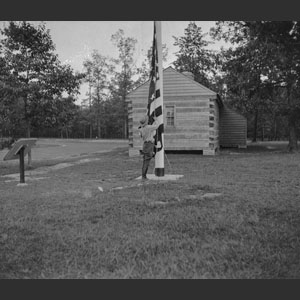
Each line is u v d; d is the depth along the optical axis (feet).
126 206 18.51
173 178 30.14
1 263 11.04
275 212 17.12
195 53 125.49
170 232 13.78
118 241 12.74
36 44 42.09
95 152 74.74
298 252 11.55
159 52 30.22
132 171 37.37
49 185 27.58
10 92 39.86
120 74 155.84
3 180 32.35
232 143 87.76
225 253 11.43
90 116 163.53
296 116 25.88
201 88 61.93
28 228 14.75
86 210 17.75
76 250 11.95
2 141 42.39
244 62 70.74
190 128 62.49
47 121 42.91
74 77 44.09
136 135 63.26
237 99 74.59
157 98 30.73
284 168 37.50
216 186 25.13
